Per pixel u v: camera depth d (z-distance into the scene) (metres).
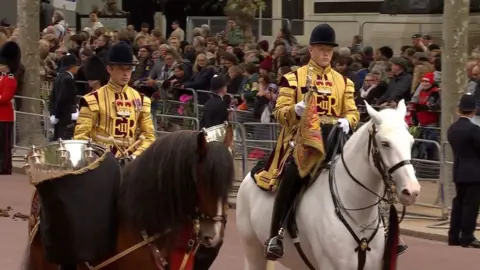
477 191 15.32
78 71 24.64
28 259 9.10
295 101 9.98
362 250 9.05
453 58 17.94
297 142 9.52
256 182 10.19
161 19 38.81
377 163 8.68
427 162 17.27
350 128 9.81
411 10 25.02
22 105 24.70
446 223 16.98
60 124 21.84
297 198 9.62
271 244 9.56
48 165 8.42
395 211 9.16
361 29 28.42
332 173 9.32
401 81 19.92
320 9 31.31
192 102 21.84
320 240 9.23
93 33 29.23
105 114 9.84
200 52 24.98
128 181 8.13
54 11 33.09
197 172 7.50
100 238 8.15
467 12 17.91
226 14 32.09
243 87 22.00
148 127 10.03
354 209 9.06
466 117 15.43
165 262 7.93
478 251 15.27
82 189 8.15
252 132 19.52
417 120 19.53
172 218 7.75
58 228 8.15
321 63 10.02
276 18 30.80
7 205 18.75
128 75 9.95
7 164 22.78
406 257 14.80
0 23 35.97
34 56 25.52
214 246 7.71
